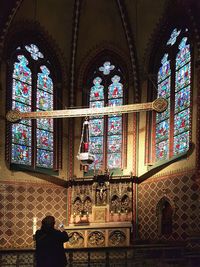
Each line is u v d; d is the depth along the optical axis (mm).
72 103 24438
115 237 21047
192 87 20172
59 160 23609
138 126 23281
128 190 22109
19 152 22172
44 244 8789
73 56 24406
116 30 24328
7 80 22047
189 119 20094
